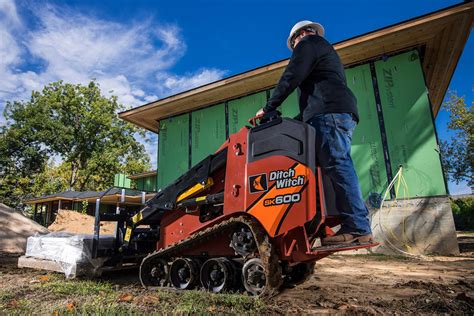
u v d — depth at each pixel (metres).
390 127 7.27
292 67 2.53
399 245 6.60
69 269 3.56
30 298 2.65
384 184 7.08
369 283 3.32
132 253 3.84
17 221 7.57
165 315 2.13
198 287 2.88
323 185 2.42
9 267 4.45
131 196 4.00
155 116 11.11
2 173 28.28
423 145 6.94
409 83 7.29
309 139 2.40
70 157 29.27
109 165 29.56
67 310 2.24
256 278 2.50
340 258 5.73
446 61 8.16
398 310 2.25
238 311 2.23
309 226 2.48
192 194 3.07
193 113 10.50
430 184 6.68
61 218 14.78
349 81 7.86
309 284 3.26
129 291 2.97
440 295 2.66
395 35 6.91
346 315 2.15
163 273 3.15
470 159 18.66
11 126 29.05
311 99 2.60
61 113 29.80
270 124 2.62
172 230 3.20
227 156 2.87
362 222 2.36
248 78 8.56
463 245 8.16
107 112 30.86
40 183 28.81
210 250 2.96
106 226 12.99
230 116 9.74
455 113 19.14
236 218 2.63
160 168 10.86
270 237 2.49
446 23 6.56
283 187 2.45
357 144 7.48
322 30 2.93
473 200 19.92
